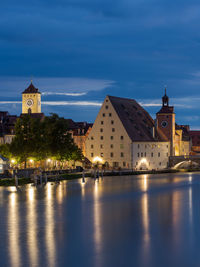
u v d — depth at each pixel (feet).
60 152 436.76
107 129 600.80
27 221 197.36
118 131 593.01
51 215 212.23
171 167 654.12
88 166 577.02
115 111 595.88
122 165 590.55
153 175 499.10
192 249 151.74
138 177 464.65
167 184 378.12
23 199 265.75
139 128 622.13
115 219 202.80
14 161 396.57
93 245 156.87
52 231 177.78
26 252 148.05
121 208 234.79
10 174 362.33
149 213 219.41
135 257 143.02
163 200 268.82
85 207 237.66
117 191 316.60
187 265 135.64
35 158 406.00
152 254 146.30
